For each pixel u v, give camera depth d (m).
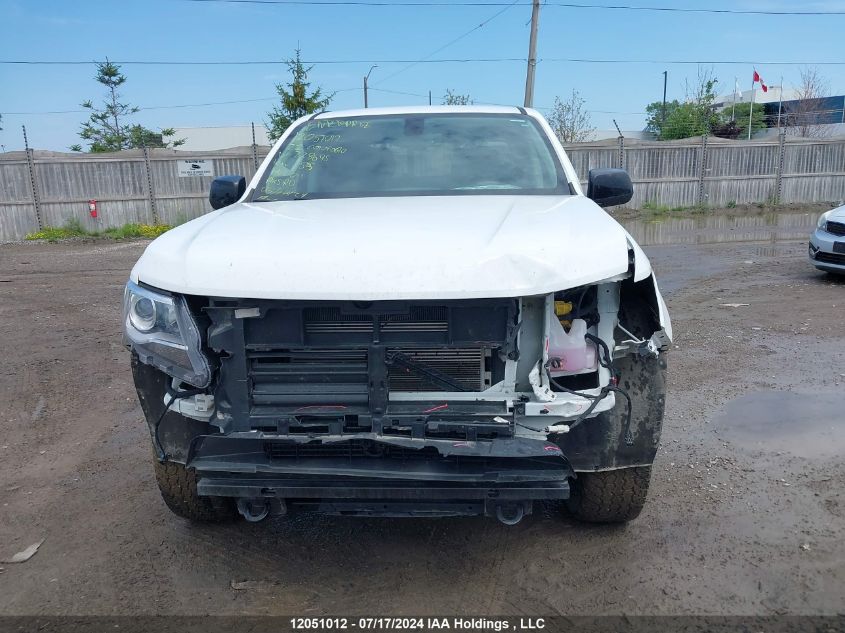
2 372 6.47
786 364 6.29
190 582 3.22
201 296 2.68
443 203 3.40
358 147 4.10
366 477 2.67
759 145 23.83
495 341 2.61
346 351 2.64
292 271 2.58
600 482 3.28
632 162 23.23
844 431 4.79
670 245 15.27
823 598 3.02
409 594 3.10
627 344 2.82
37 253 16.23
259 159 21.45
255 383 2.67
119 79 46.31
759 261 12.43
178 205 21.38
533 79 25.48
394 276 2.54
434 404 2.67
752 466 4.32
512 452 2.55
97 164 20.55
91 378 6.30
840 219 9.84
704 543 3.47
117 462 4.55
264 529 3.69
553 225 2.88
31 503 4.01
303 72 23.09
